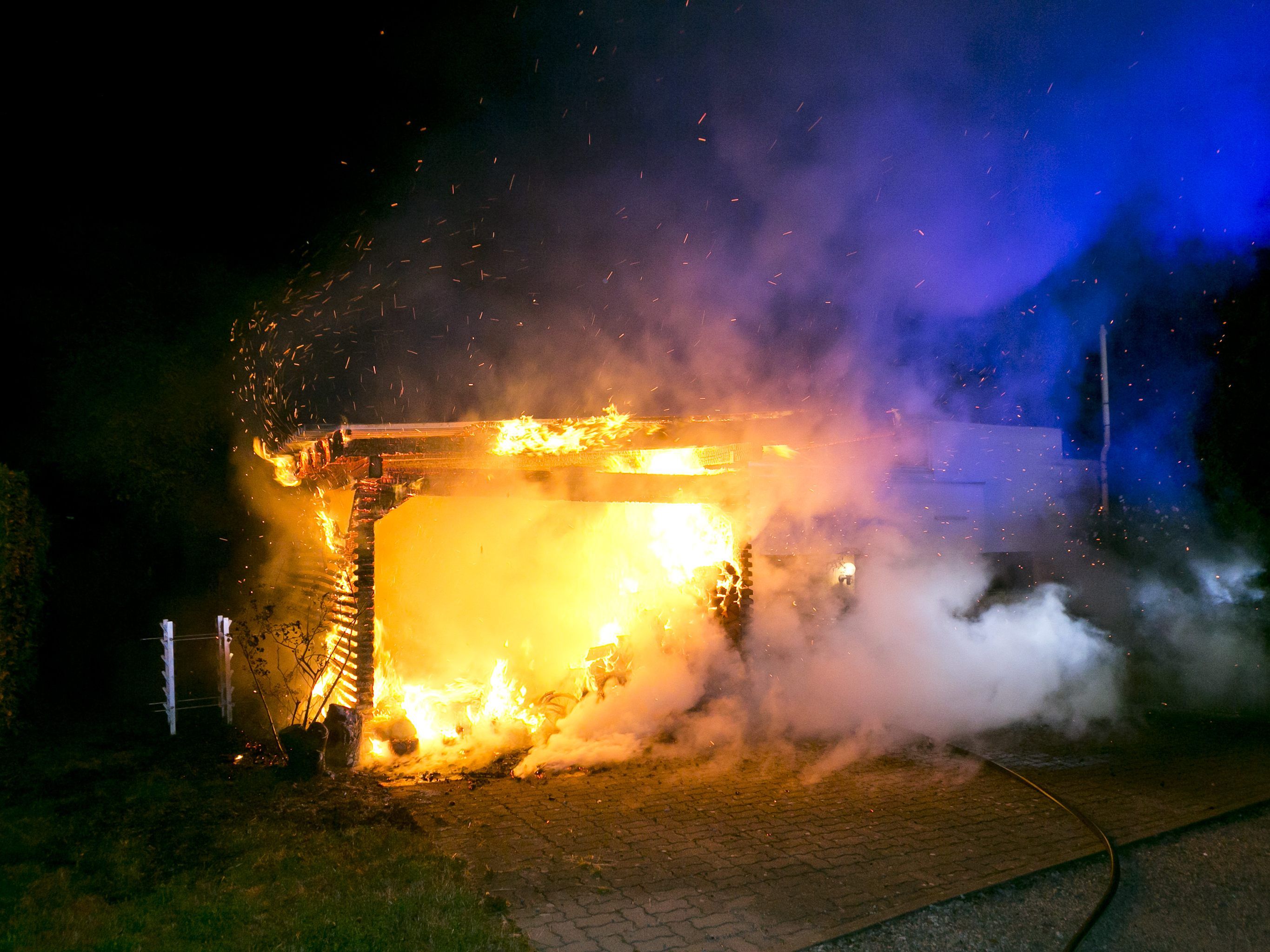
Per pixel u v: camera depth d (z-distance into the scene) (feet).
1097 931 16.75
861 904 17.66
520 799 24.67
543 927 16.52
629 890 18.30
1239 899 18.25
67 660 42.39
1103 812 23.54
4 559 32.04
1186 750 30.60
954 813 23.45
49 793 24.91
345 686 31.22
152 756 29.01
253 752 29.53
